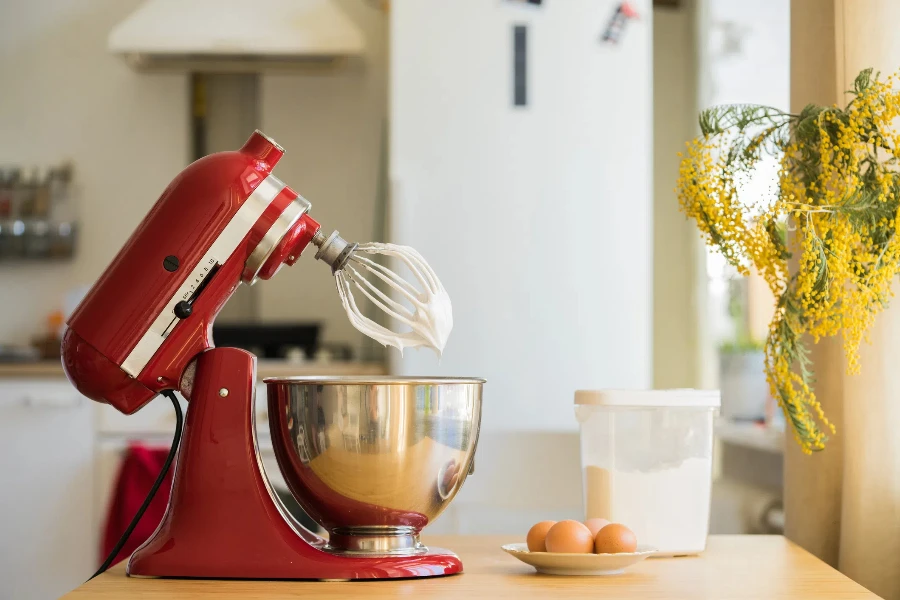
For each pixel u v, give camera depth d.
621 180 2.43
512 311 2.40
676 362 3.07
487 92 2.43
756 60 2.78
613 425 1.10
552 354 2.40
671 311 3.09
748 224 1.21
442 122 2.42
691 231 3.06
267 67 2.96
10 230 3.09
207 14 2.74
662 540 1.08
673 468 1.09
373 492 0.90
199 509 0.91
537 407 2.39
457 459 0.92
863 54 1.26
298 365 2.53
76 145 3.20
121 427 2.54
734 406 2.62
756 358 2.58
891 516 1.27
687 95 3.11
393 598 0.79
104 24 3.22
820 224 1.09
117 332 0.93
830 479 1.38
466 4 2.43
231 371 0.93
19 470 2.53
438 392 0.90
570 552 0.93
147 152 3.20
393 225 2.40
